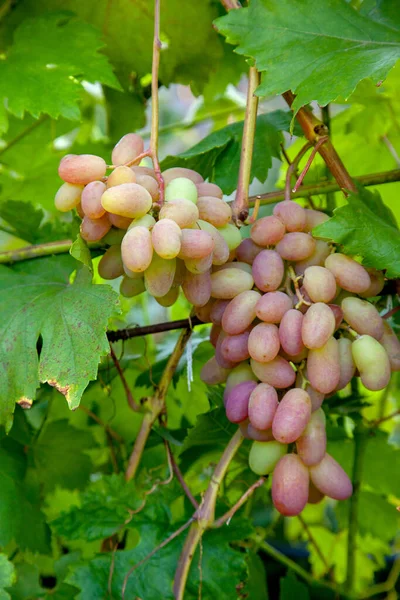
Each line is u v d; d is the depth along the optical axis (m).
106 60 0.73
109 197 0.55
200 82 0.85
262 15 0.66
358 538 0.89
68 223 0.76
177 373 0.77
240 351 0.59
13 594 0.74
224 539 0.67
